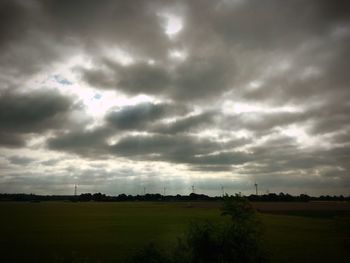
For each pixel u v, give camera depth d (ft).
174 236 151.84
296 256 107.34
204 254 57.00
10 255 112.37
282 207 490.90
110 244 136.05
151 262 55.31
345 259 104.68
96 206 617.21
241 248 57.41
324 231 187.62
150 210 448.65
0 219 285.43
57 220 276.00
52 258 106.63
